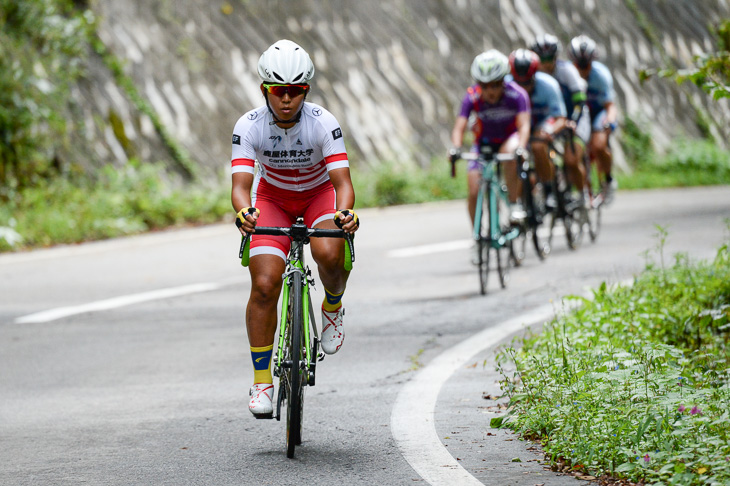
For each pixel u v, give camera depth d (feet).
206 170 181.37
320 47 211.00
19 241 142.51
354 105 207.72
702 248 116.26
